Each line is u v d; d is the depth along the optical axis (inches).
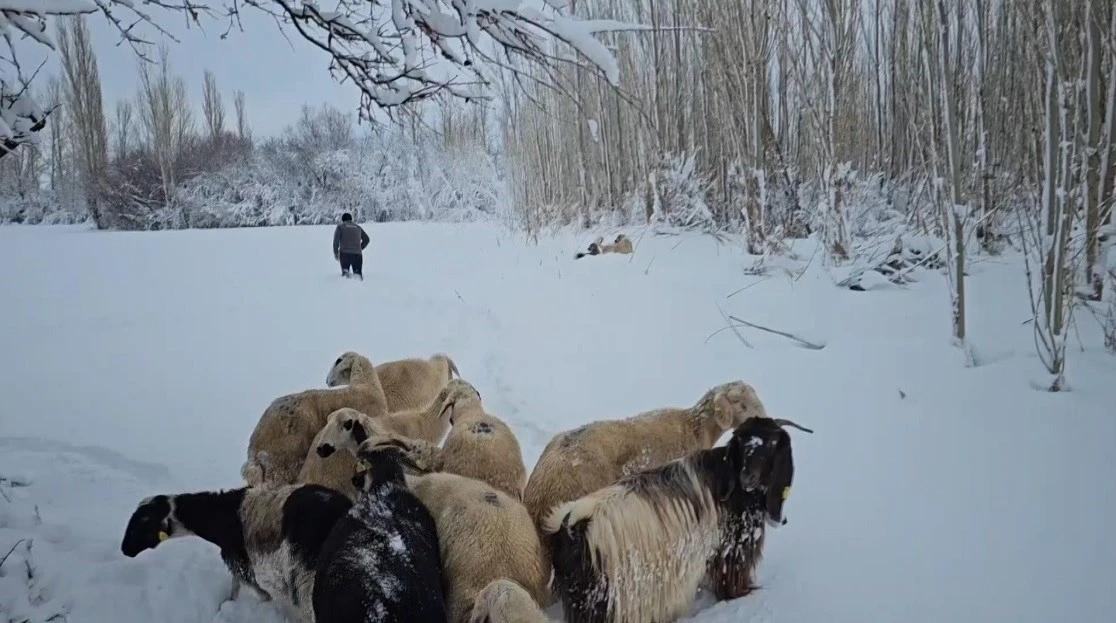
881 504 214.2
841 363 347.3
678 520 170.6
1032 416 264.2
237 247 1240.8
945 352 346.6
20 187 2283.5
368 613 142.6
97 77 1969.7
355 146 2187.5
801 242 707.4
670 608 170.6
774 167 749.3
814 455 251.4
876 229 664.4
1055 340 291.7
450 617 157.5
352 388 235.3
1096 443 238.2
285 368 410.6
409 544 154.6
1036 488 213.9
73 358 443.5
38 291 755.4
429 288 681.6
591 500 166.7
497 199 1775.3
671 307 498.6
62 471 261.3
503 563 160.1
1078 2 358.6
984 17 548.1
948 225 356.2
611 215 1017.5
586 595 163.5
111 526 219.0
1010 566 178.2
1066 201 294.4
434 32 183.9
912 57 757.9
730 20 662.5
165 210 2042.3
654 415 216.8
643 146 941.8
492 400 332.2
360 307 596.7
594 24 185.2
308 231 1678.2
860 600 170.7
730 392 213.6
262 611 181.2
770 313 458.0
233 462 274.2
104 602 176.1
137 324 550.9
